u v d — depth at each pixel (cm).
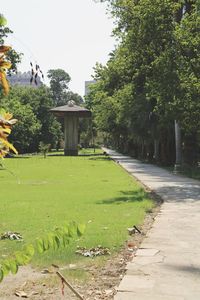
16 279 686
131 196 1814
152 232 1047
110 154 8106
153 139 4481
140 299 588
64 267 746
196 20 2161
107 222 1180
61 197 1791
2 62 269
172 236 1001
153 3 2125
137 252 848
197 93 2183
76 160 5341
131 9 2295
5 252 841
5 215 1305
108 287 645
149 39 2200
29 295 610
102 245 895
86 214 1328
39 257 798
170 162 4462
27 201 1661
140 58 2323
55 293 619
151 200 1697
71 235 305
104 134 11388
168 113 2331
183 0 2350
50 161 5066
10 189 2114
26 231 1052
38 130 8100
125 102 4394
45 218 1250
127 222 1177
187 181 2588
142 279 676
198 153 4028
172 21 2178
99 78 5728
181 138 3488
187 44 2148
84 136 11938
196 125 2298
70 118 7112
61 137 10981
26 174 3088
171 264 762
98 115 6731
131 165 4416
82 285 654
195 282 662
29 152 8581
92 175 3019
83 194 1898
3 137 273
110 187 2203
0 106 307
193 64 2189
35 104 8869
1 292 625
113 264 770
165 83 2177
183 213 1362
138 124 4281
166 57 2156
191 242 938
